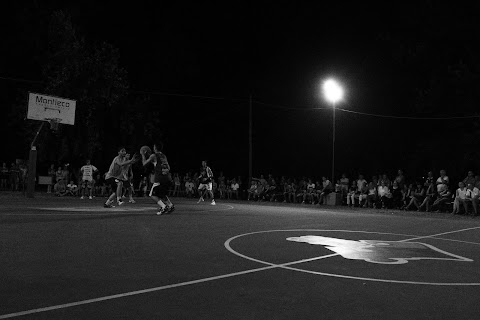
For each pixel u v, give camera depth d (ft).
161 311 16.67
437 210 73.10
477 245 35.42
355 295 19.49
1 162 112.57
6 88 110.63
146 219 45.01
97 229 36.29
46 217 43.32
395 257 28.66
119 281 20.66
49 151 104.63
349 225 47.09
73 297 18.06
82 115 106.01
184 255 27.04
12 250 26.86
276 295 19.16
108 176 58.59
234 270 23.53
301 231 40.06
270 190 94.99
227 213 56.13
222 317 16.24
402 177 78.33
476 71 95.76
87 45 111.14
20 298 17.74
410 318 16.66
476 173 90.99
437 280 22.71
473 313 17.39
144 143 114.21
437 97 97.35
